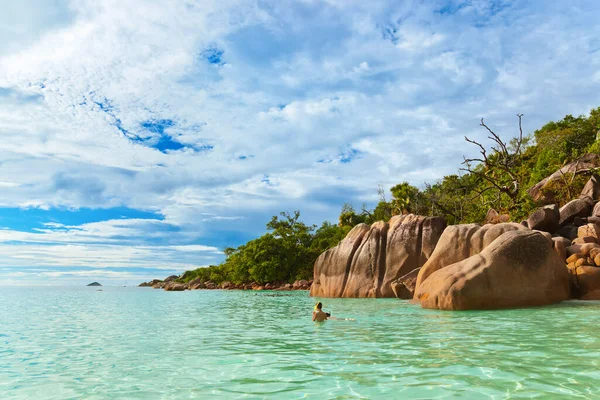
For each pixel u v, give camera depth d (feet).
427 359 20.57
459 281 43.09
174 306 68.08
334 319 39.60
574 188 91.76
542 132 169.68
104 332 35.04
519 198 97.09
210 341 28.89
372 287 71.10
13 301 88.02
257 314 50.29
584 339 24.98
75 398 15.90
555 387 15.40
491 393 14.88
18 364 22.33
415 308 47.39
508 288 42.55
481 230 55.11
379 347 24.29
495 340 25.18
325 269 81.15
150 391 16.55
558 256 47.01
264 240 174.40
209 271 237.25
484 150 105.60
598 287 47.57
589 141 148.77
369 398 14.73
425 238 69.72
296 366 20.11
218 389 16.51
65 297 108.99
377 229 75.82
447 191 153.58
